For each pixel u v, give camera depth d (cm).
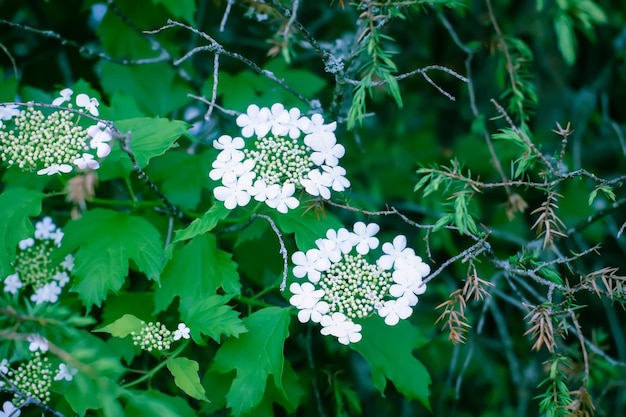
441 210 108
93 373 77
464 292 80
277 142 81
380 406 111
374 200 110
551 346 79
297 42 94
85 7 97
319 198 82
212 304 81
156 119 84
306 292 79
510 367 110
